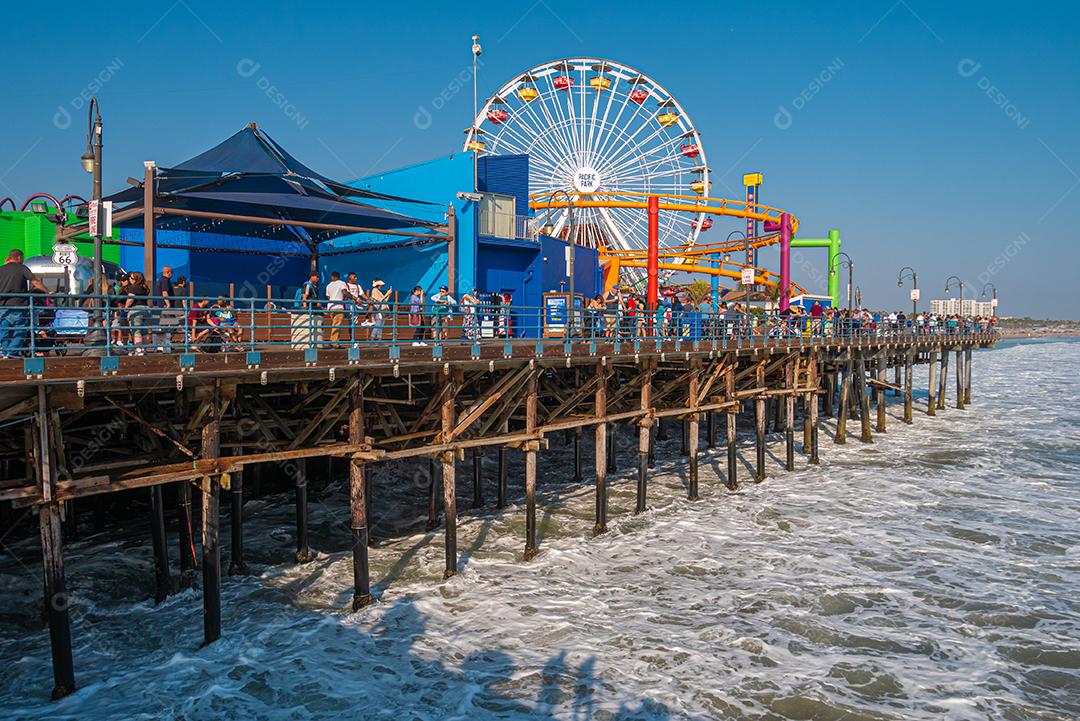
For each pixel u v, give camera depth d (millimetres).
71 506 16344
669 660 11242
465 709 9828
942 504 20578
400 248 25375
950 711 10086
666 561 15641
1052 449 29125
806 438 28281
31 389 8875
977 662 11445
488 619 12602
